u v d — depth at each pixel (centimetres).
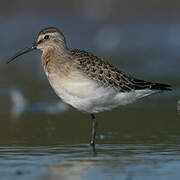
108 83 1329
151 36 2855
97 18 3052
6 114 1708
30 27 2956
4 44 2814
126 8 3069
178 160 1146
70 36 2920
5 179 1020
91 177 1029
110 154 1209
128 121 1590
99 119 1634
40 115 1694
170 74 2281
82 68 1321
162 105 1817
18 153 1221
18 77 2330
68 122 1590
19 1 3066
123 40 2858
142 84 1366
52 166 1109
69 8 3102
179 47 2698
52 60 1359
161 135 1402
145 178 1019
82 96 1323
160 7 3022
